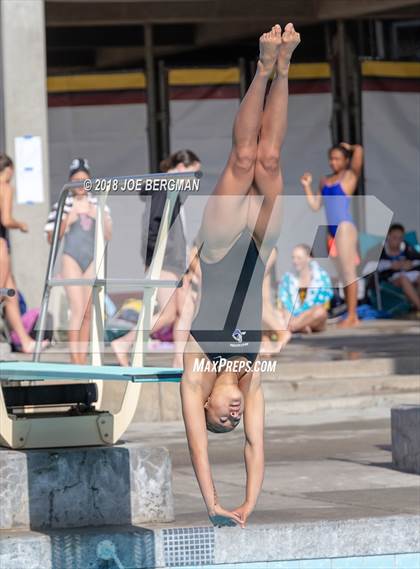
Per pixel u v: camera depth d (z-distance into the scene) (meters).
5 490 10.42
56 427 10.91
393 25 34.12
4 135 25.95
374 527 10.57
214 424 8.76
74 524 10.57
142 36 35.72
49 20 33.59
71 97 33.09
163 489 10.78
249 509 8.88
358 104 33.38
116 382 17.89
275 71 8.06
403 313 30.64
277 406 19.45
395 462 14.09
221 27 35.34
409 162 33.66
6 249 18.25
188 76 33.28
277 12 33.69
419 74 33.75
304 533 10.41
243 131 8.05
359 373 20.86
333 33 34.06
